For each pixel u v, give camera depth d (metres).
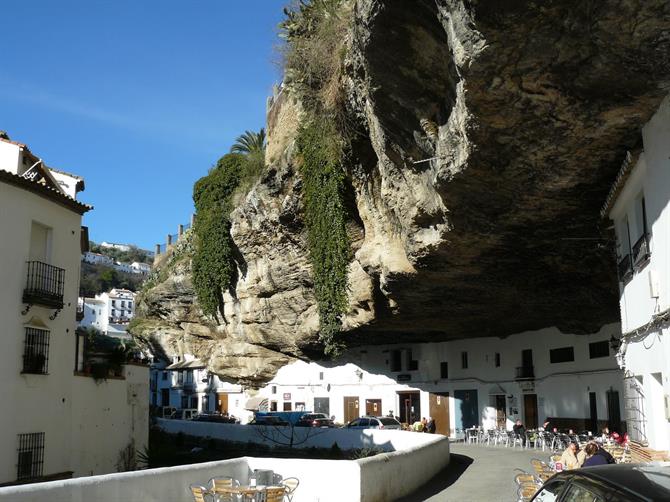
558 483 5.39
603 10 8.69
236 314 42.19
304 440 30.66
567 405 29.52
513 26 9.33
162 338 54.44
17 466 16.81
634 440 14.14
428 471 17.48
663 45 9.05
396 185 19.22
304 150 28.20
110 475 9.59
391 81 13.89
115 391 21.98
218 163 42.12
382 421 32.56
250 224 35.72
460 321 30.58
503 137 12.06
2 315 16.73
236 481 11.70
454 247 18.67
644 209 12.63
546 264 20.03
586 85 10.23
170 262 54.28
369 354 41.47
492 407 35.06
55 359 18.67
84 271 123.75
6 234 17.02
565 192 14.12
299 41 21.28
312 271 32.09
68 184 24.31
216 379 50.47
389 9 11.83
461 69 10.46
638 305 13.10
